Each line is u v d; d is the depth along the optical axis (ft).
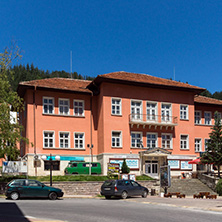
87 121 130.62
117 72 138.92
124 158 124.88
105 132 124.16
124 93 129.90
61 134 125.80
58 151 123.03
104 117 124.77
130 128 129.08
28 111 120.26
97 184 102.68
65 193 98.32
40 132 121.19
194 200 80.84
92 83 128.67
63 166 122.21
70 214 49.03
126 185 84.89
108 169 118.11
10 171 103.30
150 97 134.41
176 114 138.62
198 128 150.00
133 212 52.90
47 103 124.98
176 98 139.74
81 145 128.98
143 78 138.62
